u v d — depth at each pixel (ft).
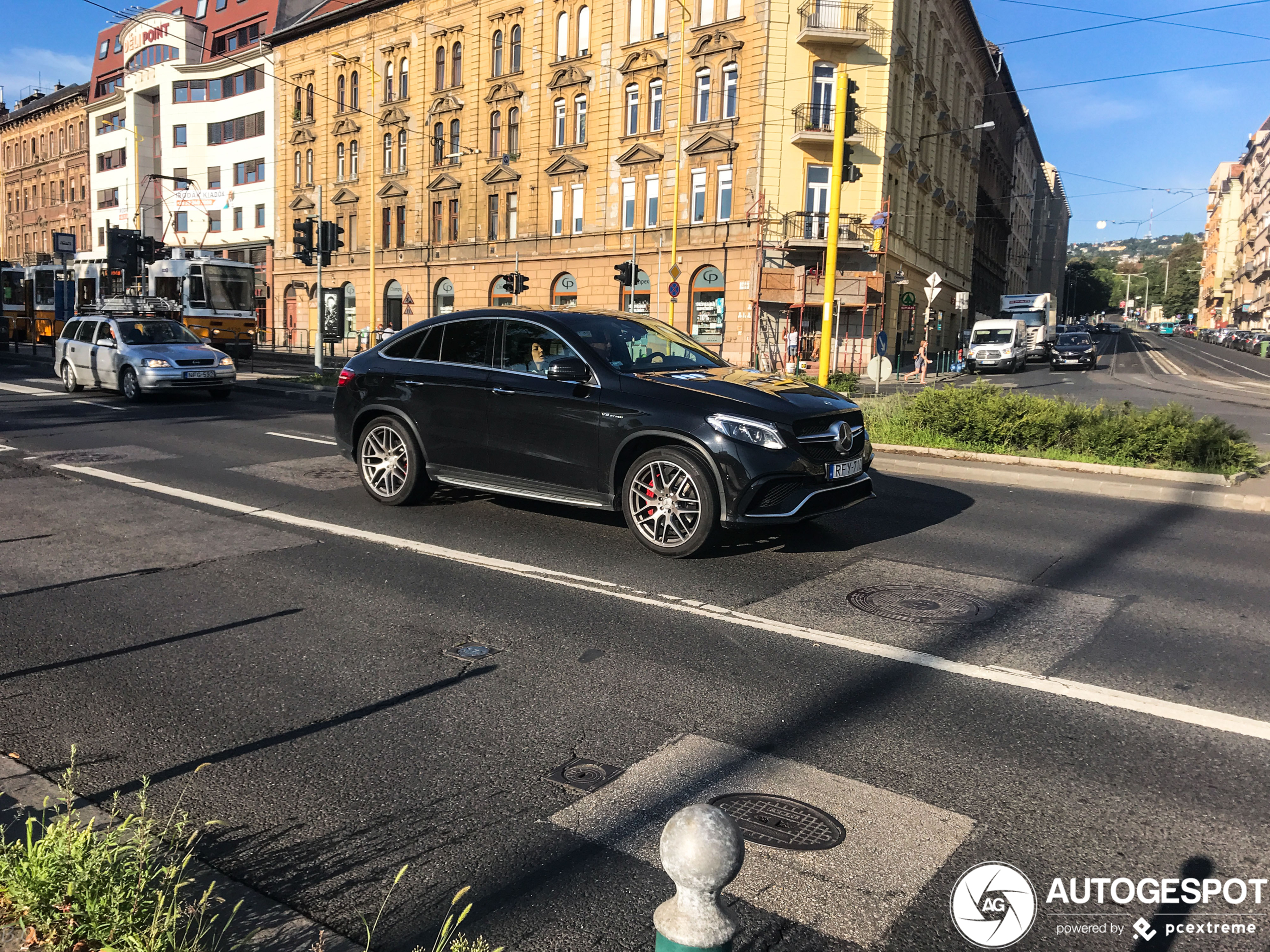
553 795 10.74
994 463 36.78
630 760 11.60
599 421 22.43
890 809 10.44
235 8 185.37
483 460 24.86
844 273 110.42
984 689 14.02
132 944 7.09
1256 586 20.13
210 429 44.65
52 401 57.16
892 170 114.01
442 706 13.23
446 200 143.33
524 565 20.90
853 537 24.31
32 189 246.68
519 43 130.52
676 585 19.48
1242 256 382.01
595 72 121.80
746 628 16.72
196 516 25.72
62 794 10.28
